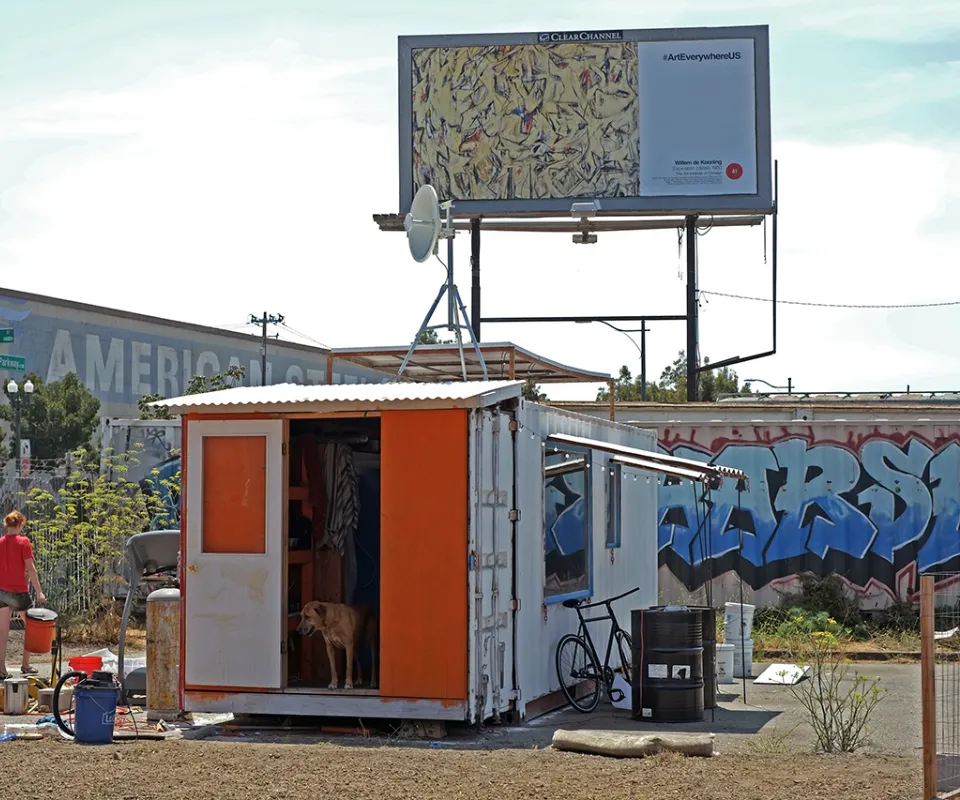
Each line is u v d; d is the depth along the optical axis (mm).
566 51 32312
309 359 70750
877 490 20969
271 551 11328
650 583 16797
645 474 16641
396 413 10992
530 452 12023
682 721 11930
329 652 11367
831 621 18828
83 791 8289
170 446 22000
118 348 56594
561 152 32250
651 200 32031
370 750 9891
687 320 32719
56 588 19438
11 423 43906
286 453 11398
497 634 11195
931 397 32438
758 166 31891
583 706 12719
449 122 32438
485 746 10297
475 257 32688
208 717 11789
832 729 11492
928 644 7645
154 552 12586
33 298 51844
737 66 32031
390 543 10922
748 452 21297
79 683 10352
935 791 7672
